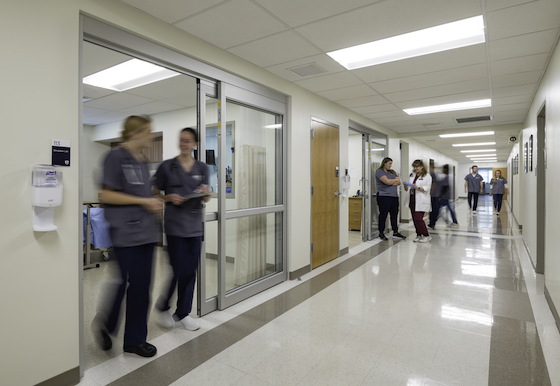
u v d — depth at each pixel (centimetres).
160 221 207
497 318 259
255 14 213
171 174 225
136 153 194
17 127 153
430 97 423
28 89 157
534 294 311
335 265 422
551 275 276
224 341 223
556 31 236
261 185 332
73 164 174
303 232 384
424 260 443
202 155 260
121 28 199
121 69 325
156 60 226
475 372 186
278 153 357
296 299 303
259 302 296
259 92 317
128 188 185
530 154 456
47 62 163
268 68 314
